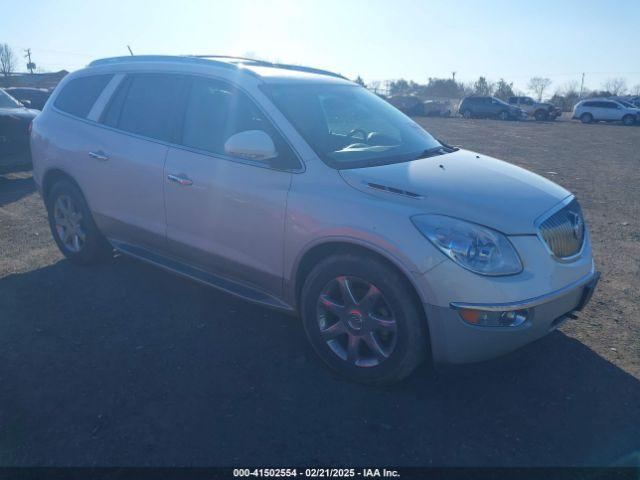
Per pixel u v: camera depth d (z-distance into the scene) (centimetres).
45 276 507
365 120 435
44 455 279
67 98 524
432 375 355
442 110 4247
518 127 3073
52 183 539
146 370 355
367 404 324
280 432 298
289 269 360
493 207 321
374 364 333
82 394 329
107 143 467
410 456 282
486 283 297
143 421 305
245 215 376
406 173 350
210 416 310
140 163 439
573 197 385
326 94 433
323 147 367
